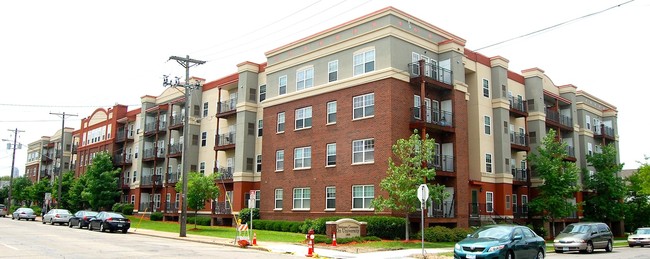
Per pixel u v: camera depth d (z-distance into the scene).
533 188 44.28
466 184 35.59
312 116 38.03
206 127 51.56
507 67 42.78
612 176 48.22
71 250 20.25
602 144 56.09
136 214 58.97
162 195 55.88
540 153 40.47
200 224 44.97
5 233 30.34
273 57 42.88
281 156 40.22
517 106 44.41
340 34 37.31
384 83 33.25
